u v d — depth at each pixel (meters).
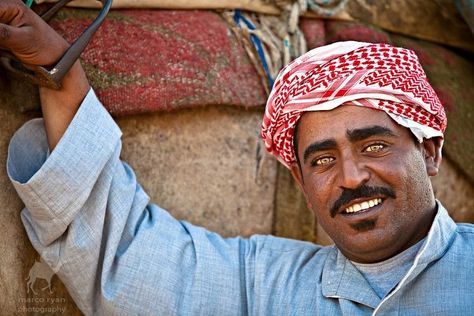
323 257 2.05
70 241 1.93
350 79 1.83
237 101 2.27
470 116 2.59
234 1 2.28
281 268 2.05
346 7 2.47
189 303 1.99
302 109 1.87
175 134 2.25
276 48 2.31
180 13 2.23
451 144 2.53
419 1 2.60
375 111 1.83
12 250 1.99
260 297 2.01
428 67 2.57
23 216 2.00
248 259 2.09
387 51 1.85
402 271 1.89
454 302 1.82
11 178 1.91
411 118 1.84
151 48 2.16
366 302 1.88
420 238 1.90
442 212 1.92
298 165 2.01
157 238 2.03
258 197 2.38
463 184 2.60
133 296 1.96
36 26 1.82
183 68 2.19
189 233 2.10
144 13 2.18
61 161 1.89
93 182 1.92
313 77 1.87
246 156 2.36
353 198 1.82
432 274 1.85
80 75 1.95
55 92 1.93
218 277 2.04
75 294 1.99
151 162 2.22
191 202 2.28
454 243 1.90
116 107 2.10
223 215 2.32
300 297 1.98
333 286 1.94
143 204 2.06
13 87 2.02
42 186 1.88
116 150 2.00
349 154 1.83
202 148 2.29
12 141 1.96
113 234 1.96
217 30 2.27
